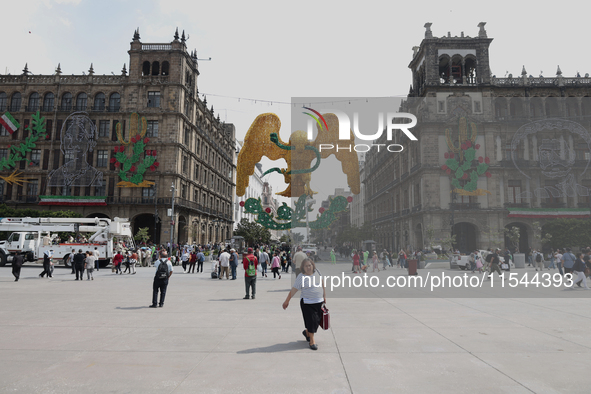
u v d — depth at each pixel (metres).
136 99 47.53
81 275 19.39
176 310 9.94
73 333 7.19
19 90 48.62
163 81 47.91
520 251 29.23
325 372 4.96
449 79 35.75
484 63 36.50
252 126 26.33
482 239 27.03
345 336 6.94
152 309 10.09
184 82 49.56
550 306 10.33
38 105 48.41
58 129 47.94
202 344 6.39
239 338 6.82
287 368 5.12
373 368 5.12
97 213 47.12
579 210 26.00
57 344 6.37
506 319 8.49
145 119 46.94
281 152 26.23
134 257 24.08
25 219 28.52
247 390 4.32
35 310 9.86
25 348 6.10
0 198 47.00
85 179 46.44
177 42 48.19
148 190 46.75
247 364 5.30
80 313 9.41
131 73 47.91
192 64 52.62
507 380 4.63
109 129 47.62
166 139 47.00
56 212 42.44
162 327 7.77
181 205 47.62
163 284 10.54
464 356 5.65
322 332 7.27
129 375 4.83
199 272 26.02
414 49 41.28
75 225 28.81
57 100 48.09
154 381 4.61
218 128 67.25
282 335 7.07
